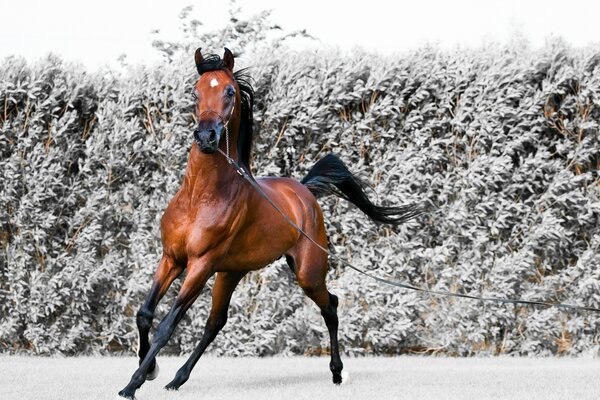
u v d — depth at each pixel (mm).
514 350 10680
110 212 10125
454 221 10375
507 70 10273
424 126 10367
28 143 9891
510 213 10328
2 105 9984
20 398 6262
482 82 10273
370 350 10664
